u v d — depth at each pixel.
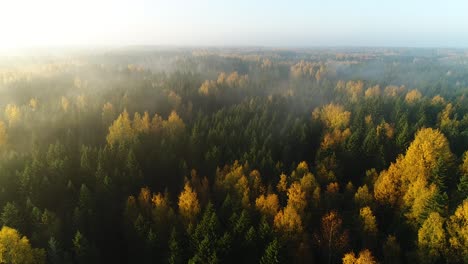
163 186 70.50
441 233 44.12
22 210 51.88
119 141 81.31
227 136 87.31
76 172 66.81
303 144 90.38
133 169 66.12
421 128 81.81
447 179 58.84
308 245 48.88
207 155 76.06
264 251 45.59
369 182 67.00
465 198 50.81
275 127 100.31
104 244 53.09
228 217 54.44
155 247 49.47
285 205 61.34
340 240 49.31
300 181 62.09
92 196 56.59
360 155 78.94
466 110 113.75
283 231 48.97
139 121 94.56
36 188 58.12
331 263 49.09
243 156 75.12
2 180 59.94
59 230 48.56
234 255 46.34
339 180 71.88
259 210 54.75
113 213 58.56
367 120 100.06
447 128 87.06
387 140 81.88
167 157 74.50
